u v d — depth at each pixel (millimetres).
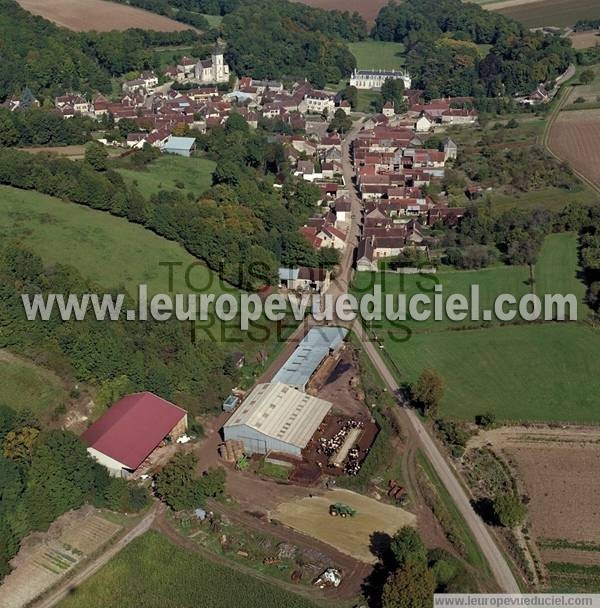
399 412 146125
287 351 167250
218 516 120062
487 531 115938
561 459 131875
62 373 140125
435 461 132125
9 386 135125
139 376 143625
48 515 115938
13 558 111125
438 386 141375
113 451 127438
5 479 114312
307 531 116625
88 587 106875
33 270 156500
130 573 109000
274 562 110500
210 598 104562
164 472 121688
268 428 135000
